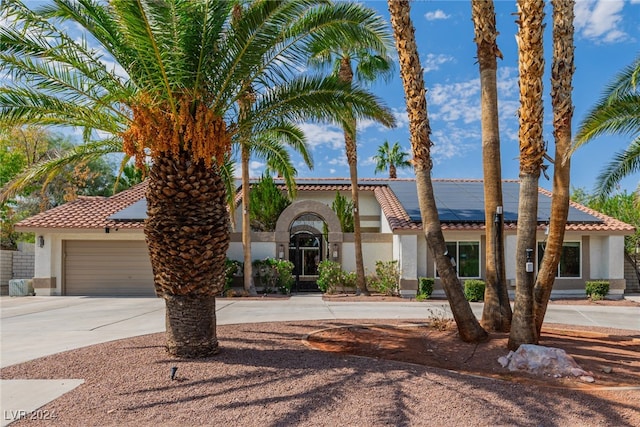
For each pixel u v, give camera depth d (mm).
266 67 8227
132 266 19719
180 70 7227
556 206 8234
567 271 19594
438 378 6461
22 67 7434
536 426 4895
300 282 22250
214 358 7527
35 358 7793
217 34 7418
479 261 19516
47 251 19328
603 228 18844
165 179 7422
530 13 7809
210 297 7742
